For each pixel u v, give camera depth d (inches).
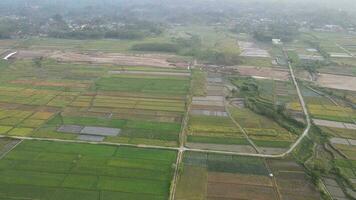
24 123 3427.7
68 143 3068.4
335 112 3878.0
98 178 2583.7
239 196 2432.3
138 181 2559.1
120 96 4212.6
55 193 2410.2
